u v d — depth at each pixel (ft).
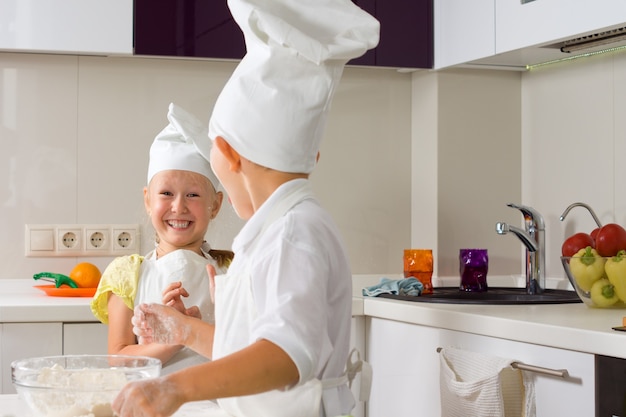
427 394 6.94
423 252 8.55
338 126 9.51
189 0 8.57
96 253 8.83
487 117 9.48
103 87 8.85
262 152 4.03
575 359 5.55
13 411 3.88
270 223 4.00
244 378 3.42
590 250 6.85
